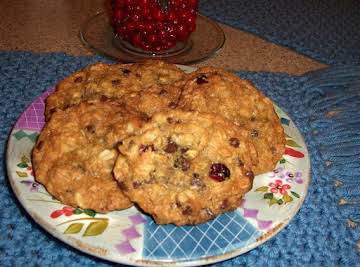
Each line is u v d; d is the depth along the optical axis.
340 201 0.24
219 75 0.25
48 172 0.20
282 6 0.45
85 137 0.21
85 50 0.37
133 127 0.21
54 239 0.21
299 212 0.23
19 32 0.38
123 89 0.24
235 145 0.20
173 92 0.24
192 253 0.18
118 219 0.19
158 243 0.18
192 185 0.19
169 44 0.34
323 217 0.23
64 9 0.43
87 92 0.24
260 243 0.19
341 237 0.22
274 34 0.40
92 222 0.19
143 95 0.23
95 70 0.26
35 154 0.21
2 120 0.27
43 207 0.19
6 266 0.19
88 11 0.43
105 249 0.18
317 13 0.45
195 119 0.21
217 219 0.19
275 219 0.20
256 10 0.44
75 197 0.19
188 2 0.32
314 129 0.29
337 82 0.33
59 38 0.38
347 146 0.27
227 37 0.40
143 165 0.19
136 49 0.34
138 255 0.18
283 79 0.33
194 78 0.24
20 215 0.22
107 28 0.36
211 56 0.34
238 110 0.23
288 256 0.21
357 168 0.26
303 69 0.36
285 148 0.23
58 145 0.21
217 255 0.18
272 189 0.21
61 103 0.24
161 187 0.19
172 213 0.19
